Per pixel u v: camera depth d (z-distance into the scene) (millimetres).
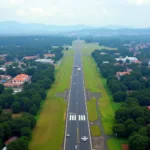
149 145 181625
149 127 198875
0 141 182750
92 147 192000
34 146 191250
